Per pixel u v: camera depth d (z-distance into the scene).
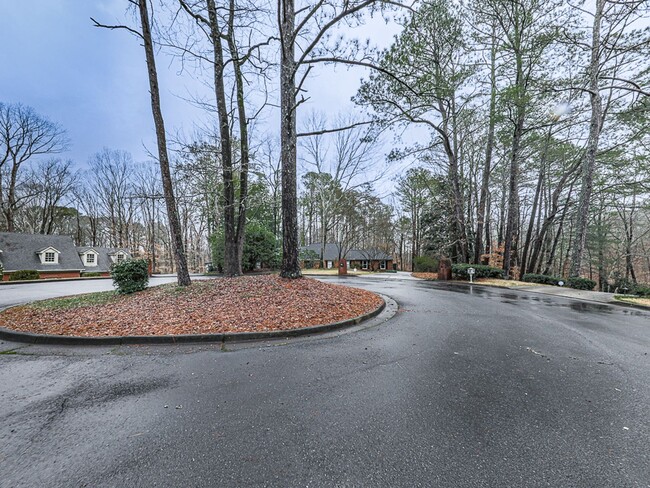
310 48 7.88
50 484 1.65
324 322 5.20
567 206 18.31
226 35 9.14
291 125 8.08
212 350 4.02
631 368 3.44
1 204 25.27
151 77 7.70
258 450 1.95
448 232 22.20
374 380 3.06
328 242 38.81
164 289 7.84
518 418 2.34
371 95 12.23
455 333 4.96
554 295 10.08
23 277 19.02
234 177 10.52
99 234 37.69
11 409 2.49
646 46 11.23
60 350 4.06
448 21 12.07
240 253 10.12
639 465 1.80
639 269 27.47
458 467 1.79
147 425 2.24
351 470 1.76
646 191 15.60
